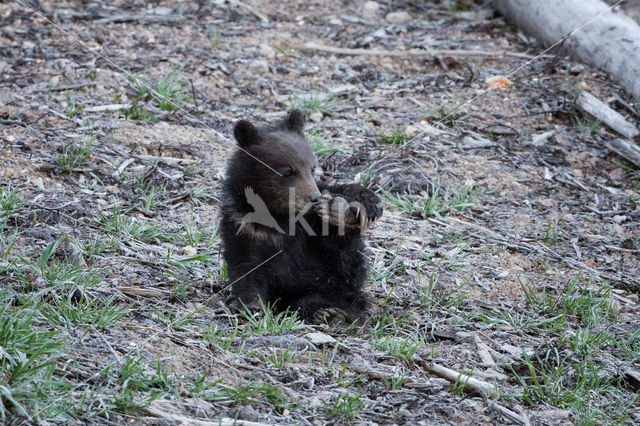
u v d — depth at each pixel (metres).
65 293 9.33
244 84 16.86
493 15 20.52
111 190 12.60
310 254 10.14
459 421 7.82
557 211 13.59
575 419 8.21
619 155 15.35
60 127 14.16
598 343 9.91
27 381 7.07
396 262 11.45
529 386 8.87
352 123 15.81
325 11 20.42
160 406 7.29
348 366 8.64
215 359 8.33
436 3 21.19
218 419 7.29
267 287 10.02
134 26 18.67
